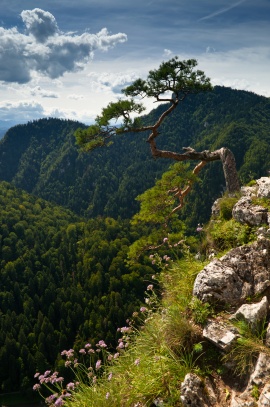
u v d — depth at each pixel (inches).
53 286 3922.2
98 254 4480.8
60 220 6314.0
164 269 208.7
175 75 505.0
